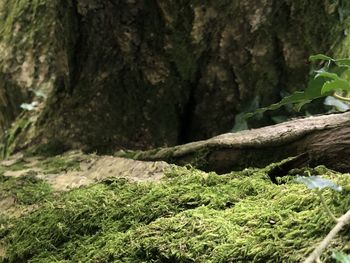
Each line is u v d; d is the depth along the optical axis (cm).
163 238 110
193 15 230
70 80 249
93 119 247
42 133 256
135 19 233
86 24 237
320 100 220
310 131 143
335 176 114
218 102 242
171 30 234
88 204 143
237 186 127
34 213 158
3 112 288
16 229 154
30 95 271
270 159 155
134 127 246
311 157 138
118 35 237
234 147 162
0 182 204
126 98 245
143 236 114
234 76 238
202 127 247
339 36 227
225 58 237
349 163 134
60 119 252
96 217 136
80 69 248
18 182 195
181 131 251
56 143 250
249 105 237
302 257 88
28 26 277
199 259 100
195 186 132
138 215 128
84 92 248
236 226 106
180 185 135
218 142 166
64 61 249
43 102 264
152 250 108
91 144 246
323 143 139
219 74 239
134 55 240
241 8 228
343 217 84
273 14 229
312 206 102
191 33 233
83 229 136
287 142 149
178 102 246
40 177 198
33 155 250
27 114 267
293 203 106
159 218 121
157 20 233
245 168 156
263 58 234
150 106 245
